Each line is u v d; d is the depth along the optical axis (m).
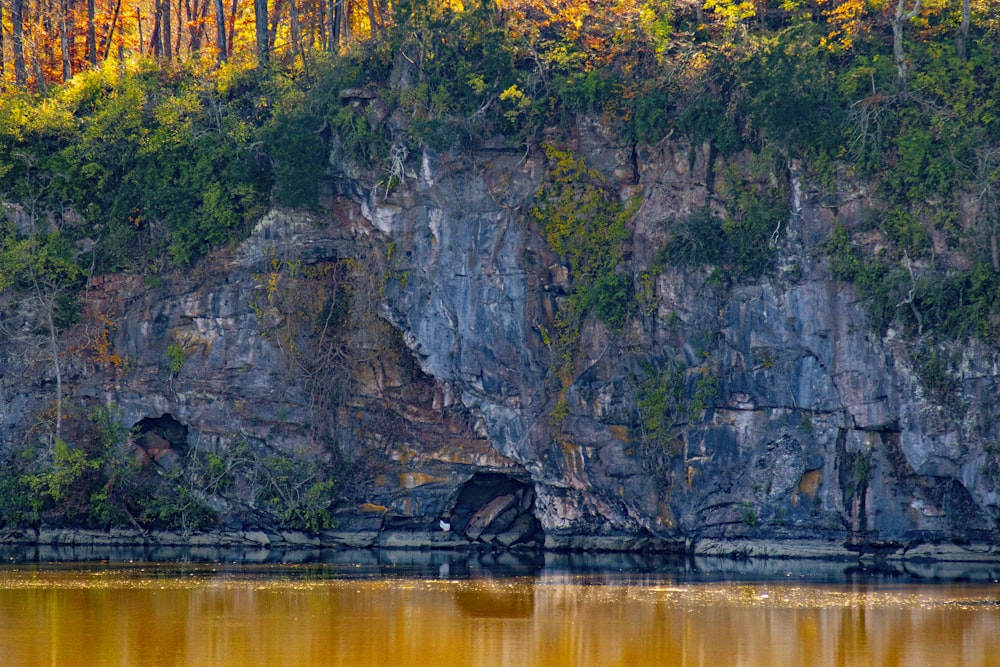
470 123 123.12
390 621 79.50
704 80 119.69
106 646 71.25
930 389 113.38
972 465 112.75
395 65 125.69
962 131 115.00
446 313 124.25
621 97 122.12
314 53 133.25
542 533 128.12
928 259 114.19
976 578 102.19
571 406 121.69
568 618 81.12
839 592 92.94
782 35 117.56
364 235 128.50
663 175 121.50
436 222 124.38
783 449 117.62
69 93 138.50
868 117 116.12
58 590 91.19
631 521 121.50
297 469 127.19
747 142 119.25
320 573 103.12
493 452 126.38
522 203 123.31
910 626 78.88
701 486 118.88
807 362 117.06
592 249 122.25
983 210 113.19
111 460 127.81
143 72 137.75
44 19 160.38
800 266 117.06
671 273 119.88
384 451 128.50
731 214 119.19
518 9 127.50
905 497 115.44
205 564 109.50
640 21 122.44
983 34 120.25
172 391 129.25
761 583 98.25
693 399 118.81
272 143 127.00
